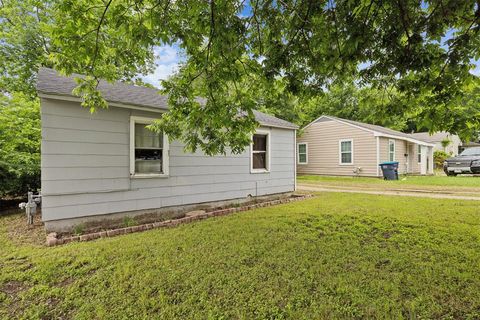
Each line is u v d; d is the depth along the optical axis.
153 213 5.45
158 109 5.27
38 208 6.43
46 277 2.69
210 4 2.71
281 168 8.39
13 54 11.54
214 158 6.54
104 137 4.78
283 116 18.72
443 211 5.37
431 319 1.97
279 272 2.74
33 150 6.90
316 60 3.13
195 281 2.57
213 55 3.06
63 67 3.28
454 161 13.85
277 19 2.96
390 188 9.70
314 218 5.00
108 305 2.22
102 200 4.78
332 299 2.25
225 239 3.80
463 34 2.61
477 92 3.07
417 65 2.84
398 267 2.80
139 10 2.89
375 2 2.64
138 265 2.94
